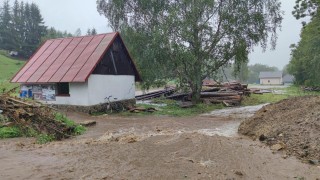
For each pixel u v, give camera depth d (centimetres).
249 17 2711
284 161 907
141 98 3281
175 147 979
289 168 841
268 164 870
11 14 11056
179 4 2683
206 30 2698
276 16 2833
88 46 2434
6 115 1374
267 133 1241
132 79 2673
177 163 820
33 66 2473
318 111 1261
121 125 1680
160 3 2836
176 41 2577
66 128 1374
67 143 1134
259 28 2762
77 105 2242
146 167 789
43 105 1502
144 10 2959
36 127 1338
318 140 1020
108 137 1311
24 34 10888
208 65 2841
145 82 2855
